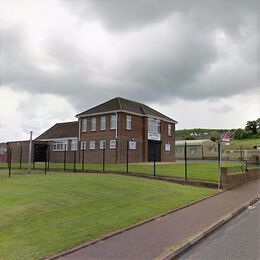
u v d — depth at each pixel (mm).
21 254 6984
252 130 99875
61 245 7754
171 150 48094
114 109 41062
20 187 15523
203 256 7684
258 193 19328
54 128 52656
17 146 48875
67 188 15234
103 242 8328
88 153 43438
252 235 9719
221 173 20984
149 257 7281
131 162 41406
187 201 15250
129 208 12445
